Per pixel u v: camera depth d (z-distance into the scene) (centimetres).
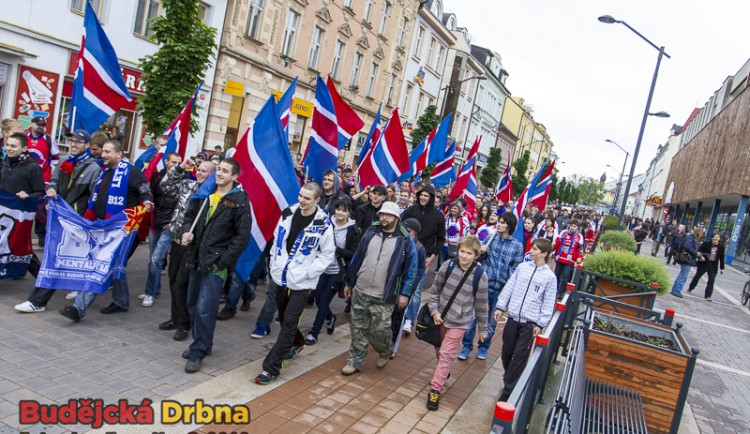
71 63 1459
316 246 518
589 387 525
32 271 670
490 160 4719
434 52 3834
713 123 4147
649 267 915
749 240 3222
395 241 552
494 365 686
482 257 722
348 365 562
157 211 668
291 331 509
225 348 573
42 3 1353
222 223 511
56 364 464
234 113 2108
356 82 2888
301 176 1133
